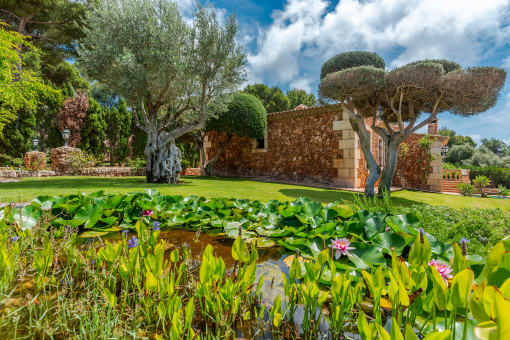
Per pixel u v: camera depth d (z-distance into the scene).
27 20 12.75
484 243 2.23
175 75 7.37
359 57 7.47
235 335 1.02
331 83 6.77
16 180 7.69
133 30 7.06
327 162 10.25
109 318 1.02
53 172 10.29
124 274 1.25
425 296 1.05
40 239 1.95
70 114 14.66
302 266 1.65
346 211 2.63
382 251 1.83
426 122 6.63
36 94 8.97
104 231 2.52
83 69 7.59
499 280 0.73
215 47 7.27
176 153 8.27
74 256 1.56
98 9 7.35
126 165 15.12
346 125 9.65
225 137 13.27
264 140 12.28
